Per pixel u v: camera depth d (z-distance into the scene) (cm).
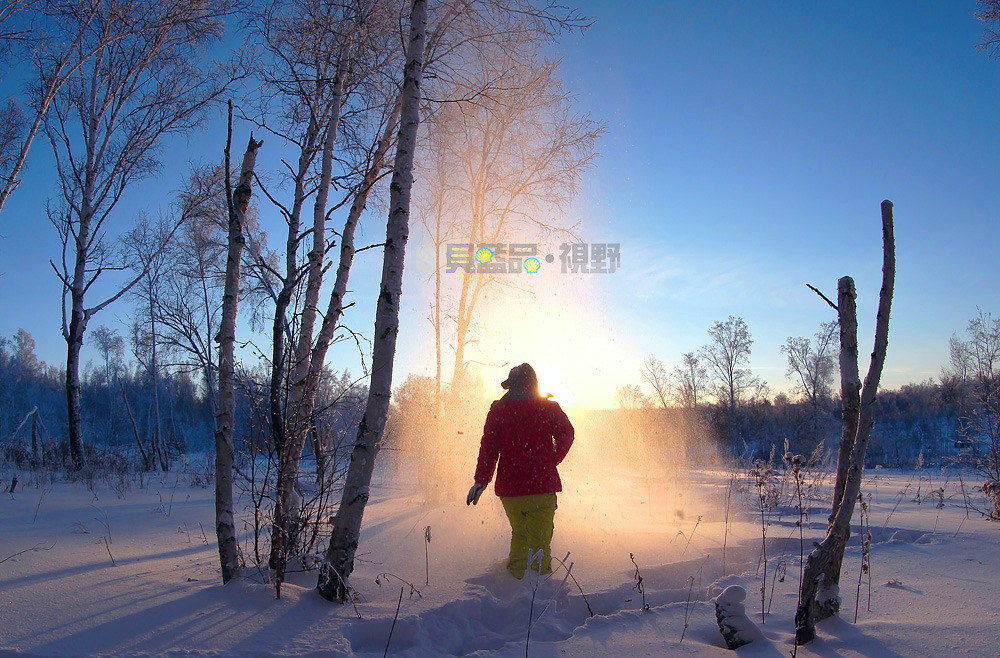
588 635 324
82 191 1692
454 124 812
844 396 338
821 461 867
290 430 420
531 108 912
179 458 2289
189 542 534
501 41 618
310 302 512
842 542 317
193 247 2205
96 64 1619
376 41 608
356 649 305
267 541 461
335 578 350
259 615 322
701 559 472
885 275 325
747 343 4088
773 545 542
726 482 1070
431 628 326
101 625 300
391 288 396
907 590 385
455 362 952
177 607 329
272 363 418
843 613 343
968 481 1137
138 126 1656
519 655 298
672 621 343
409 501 861
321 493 425
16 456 1627
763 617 340
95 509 727
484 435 455
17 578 374
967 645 286
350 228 524
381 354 388
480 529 587
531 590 392
